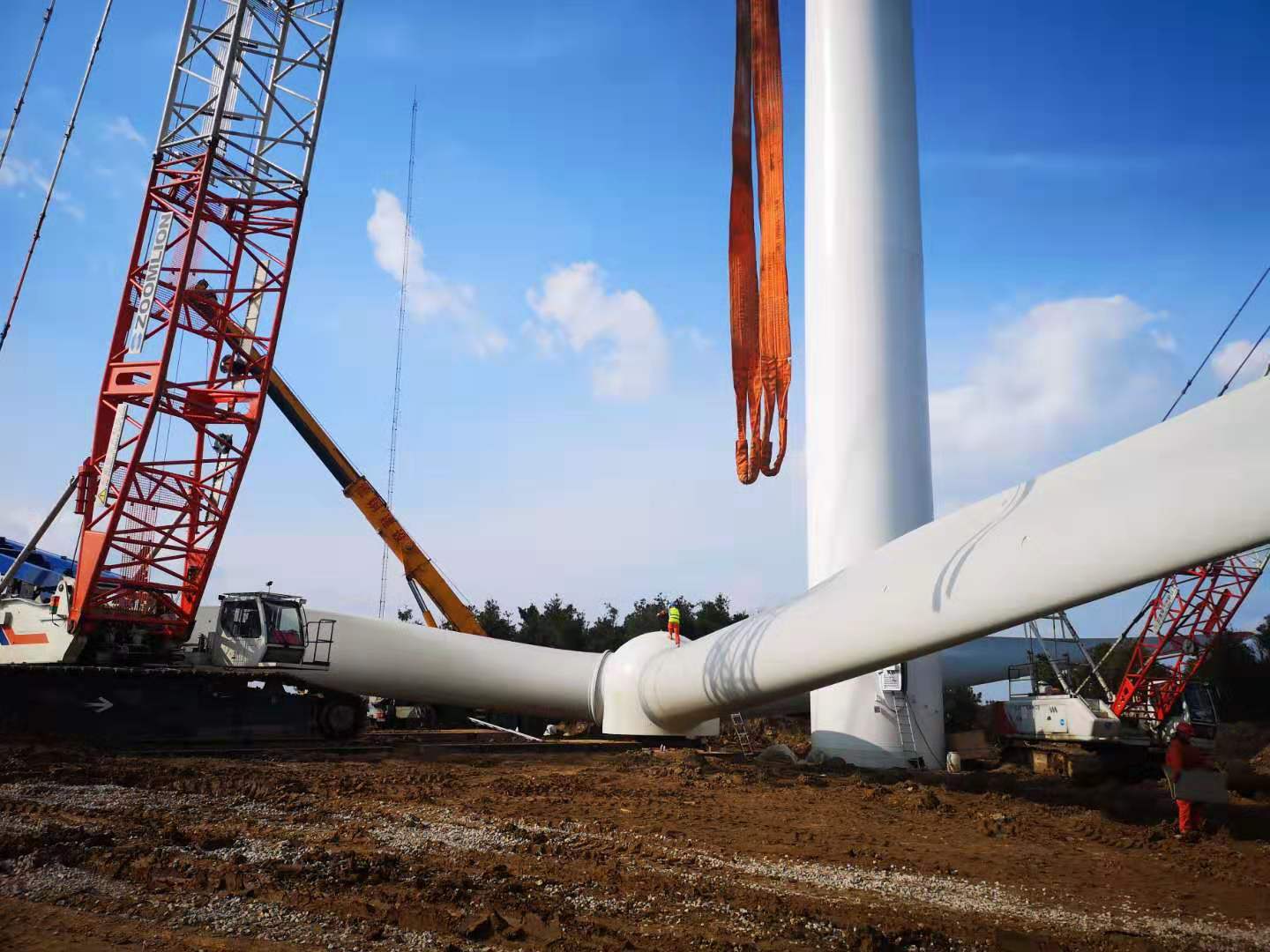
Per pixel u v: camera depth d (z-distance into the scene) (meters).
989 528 16.02
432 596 37.59
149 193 27.31
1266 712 52.06
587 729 35.62
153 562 26.23
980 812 16.78
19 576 29.50
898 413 27.33
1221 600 32.66
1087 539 13.73
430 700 33.47
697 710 26.28
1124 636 34.34
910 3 30.20
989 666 46.38
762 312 29.25
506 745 26.64
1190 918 9.43
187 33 27.81
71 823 11.71
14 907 7.86
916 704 26.70
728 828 14.05
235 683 25.02
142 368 26.20
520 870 10.04
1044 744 28.72
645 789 18.31
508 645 34.53
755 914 8.57
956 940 8.06
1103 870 11.88
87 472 26.34
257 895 8.41
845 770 24.69
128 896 8.25
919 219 28.95
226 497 27.28
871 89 28.84
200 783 15.95
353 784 16.73
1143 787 23.44
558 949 7.25
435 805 14.78
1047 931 8.59
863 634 18.41
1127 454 14.09
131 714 23.53
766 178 29.38
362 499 36.81
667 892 9.28
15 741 21.16
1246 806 18.47
